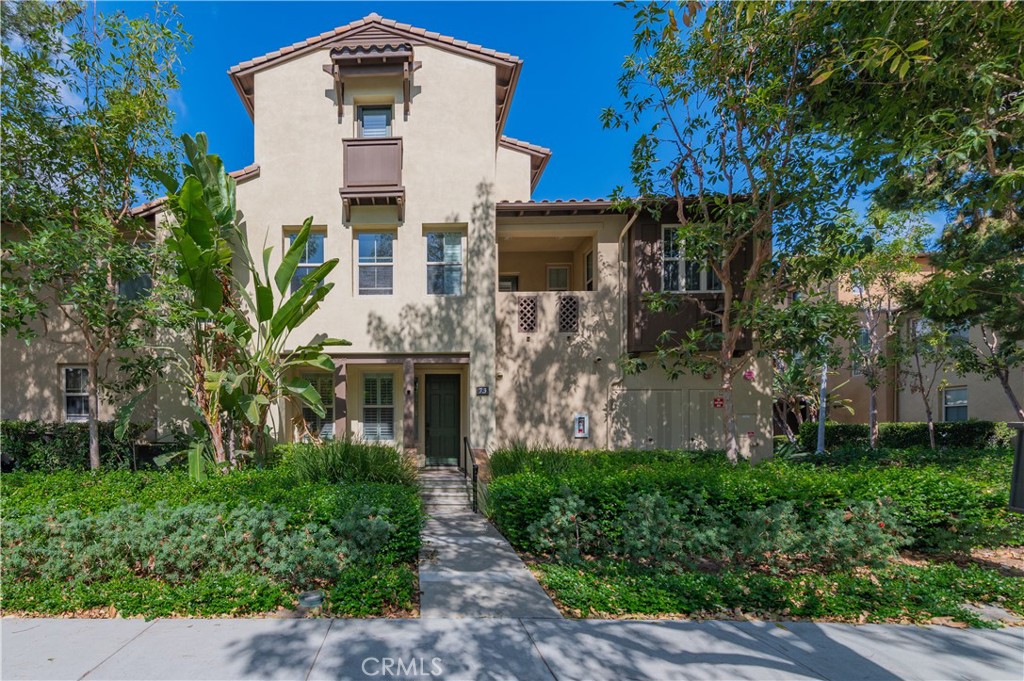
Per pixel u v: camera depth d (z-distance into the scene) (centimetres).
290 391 984
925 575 583
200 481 712
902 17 592
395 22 1142
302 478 761
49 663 389
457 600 514
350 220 1120
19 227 916
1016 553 707
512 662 400
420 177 1127
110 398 1023
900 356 1405
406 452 1011
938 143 608
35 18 809
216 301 877
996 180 591
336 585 517
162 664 389
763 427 1176
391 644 425
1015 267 828
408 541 594
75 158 871
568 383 1179
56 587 505
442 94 1139
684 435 1171
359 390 1198
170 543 524
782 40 806
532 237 1251
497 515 771
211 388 830
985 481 754
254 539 544
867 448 1310
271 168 1122
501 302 1191
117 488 676
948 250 1006
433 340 1106
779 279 948
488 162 1135
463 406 1218
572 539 631
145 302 823
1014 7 542
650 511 619
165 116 889
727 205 909
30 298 797
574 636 445
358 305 1110
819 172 828
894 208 966
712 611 502
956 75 589
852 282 1298
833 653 424
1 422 1105
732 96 835
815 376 1845
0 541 536
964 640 453
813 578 574
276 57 1128
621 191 991
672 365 1150
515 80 1188
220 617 470
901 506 658
